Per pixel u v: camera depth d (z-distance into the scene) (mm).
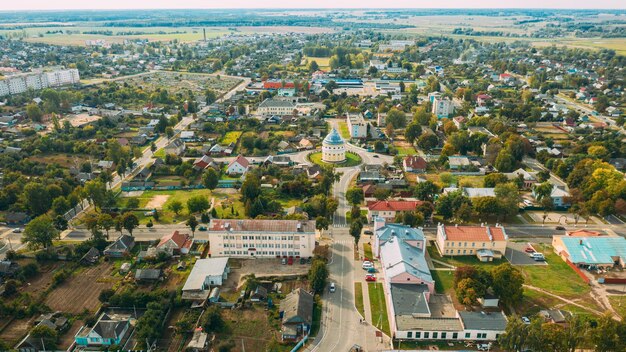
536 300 194375
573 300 194500
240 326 181000
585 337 155250
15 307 187250
